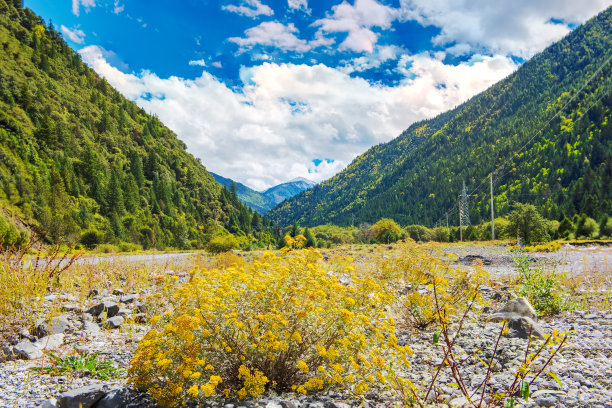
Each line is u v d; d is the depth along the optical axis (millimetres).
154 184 111938
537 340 4422
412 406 2854
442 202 180500
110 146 121438
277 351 3250
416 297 5355
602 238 48125
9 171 59531
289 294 3521
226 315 3184
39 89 117000
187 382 3014
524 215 35938
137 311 6359
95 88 162750
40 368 3797
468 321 5508
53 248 7734
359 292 3953
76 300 6832
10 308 5496
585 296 7219
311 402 3088
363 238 92250
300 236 4352
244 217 131750
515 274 10727
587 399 2789
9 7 151750
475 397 2992
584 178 103188
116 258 15812
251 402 3012
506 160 168000
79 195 74000
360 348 3312
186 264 15102
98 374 3711
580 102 157500
